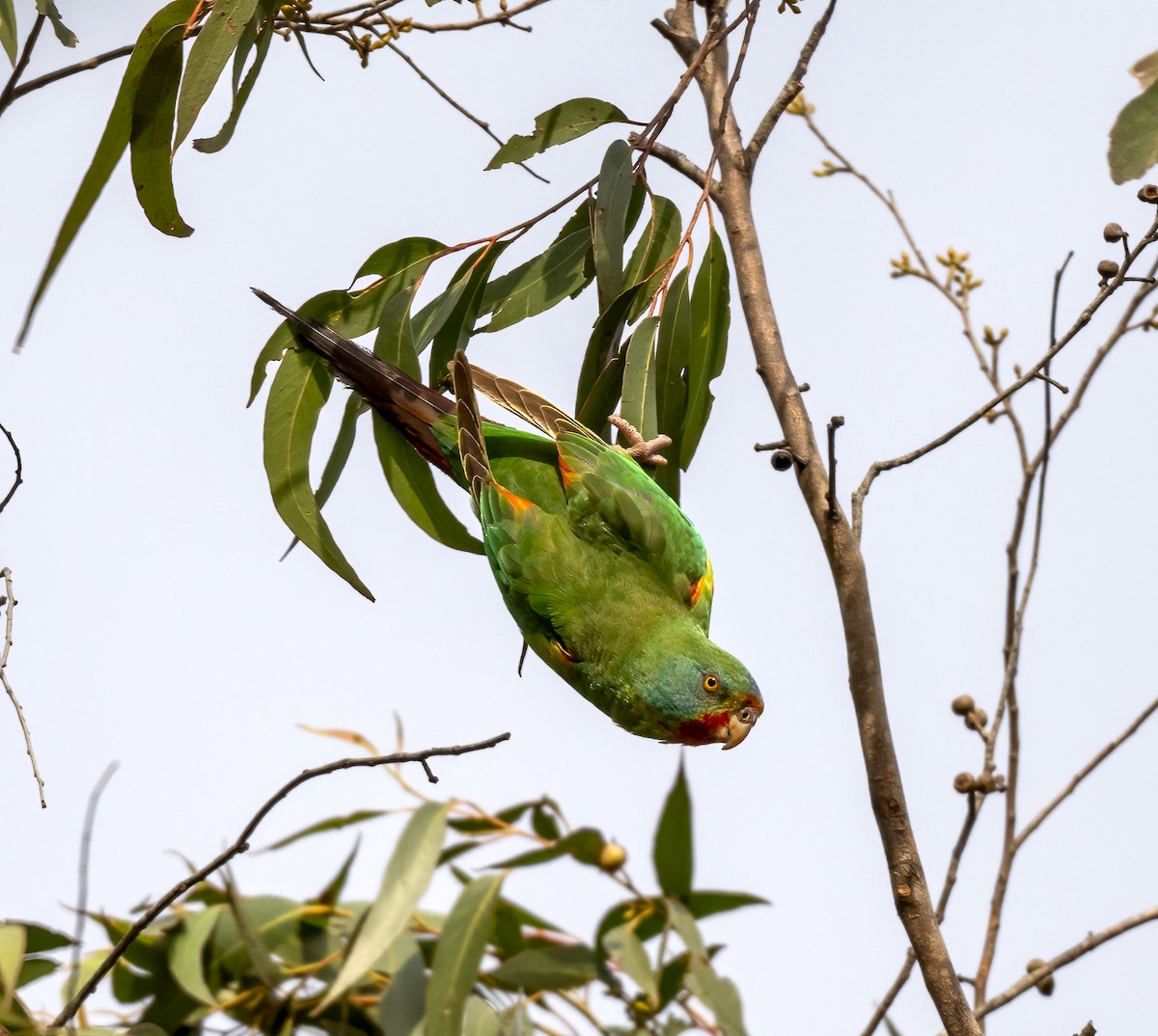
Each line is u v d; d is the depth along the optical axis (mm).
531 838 9703
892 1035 8594
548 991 9375
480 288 9016
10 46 8789
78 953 8727
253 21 7777
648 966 9086
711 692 8430
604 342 8695
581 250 9172
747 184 8453
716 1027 9133
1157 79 7309
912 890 6852
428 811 9055
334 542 8969
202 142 7688
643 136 8422
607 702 8805
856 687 7074
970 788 8359
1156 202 7141
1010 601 8898
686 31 9312
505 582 8898
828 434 6910
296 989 9523
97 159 7984
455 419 8734
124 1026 9383
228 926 9555
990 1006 7590
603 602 8648
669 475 9328
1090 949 7605
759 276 8148
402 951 9352
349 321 9016
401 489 9391
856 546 7137
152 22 7992
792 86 8531
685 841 9453
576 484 8734
